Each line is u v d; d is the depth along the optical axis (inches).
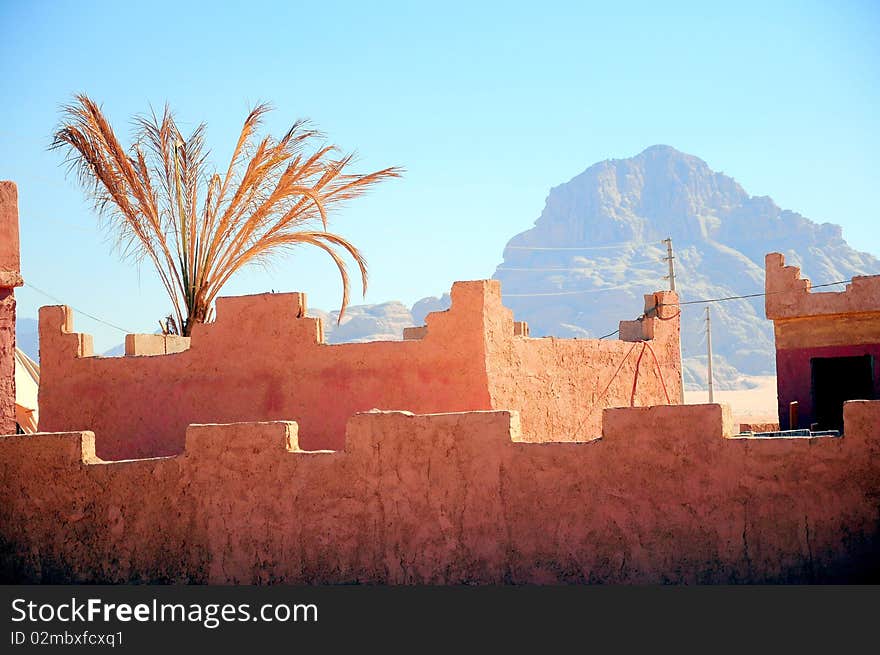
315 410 695.1
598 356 802.2
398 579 492.1
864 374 909.8
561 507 465.1
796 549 419.5
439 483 488.4
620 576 450.9
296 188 900.6
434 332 671.1
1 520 571.2
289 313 708.7
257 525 520.4
